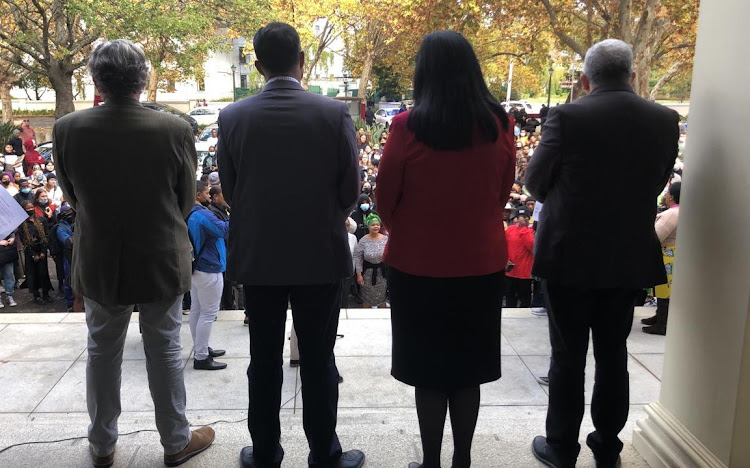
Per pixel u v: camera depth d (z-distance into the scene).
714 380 2.21
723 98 2.14
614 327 2.39
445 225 2.05
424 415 2.27
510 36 26.92
